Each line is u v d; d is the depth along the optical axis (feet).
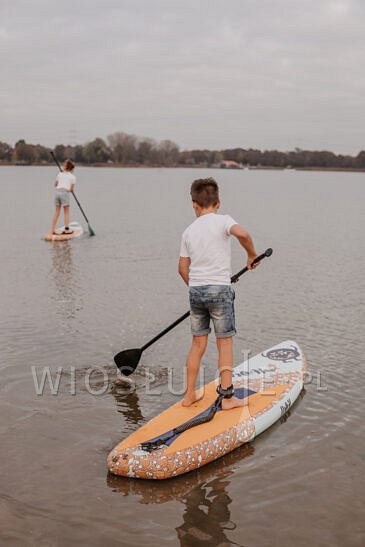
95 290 29.32
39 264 36.50
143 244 45.88
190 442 13.47
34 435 14.44
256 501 11.89
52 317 24.25
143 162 433.89
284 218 69.97
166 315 24.93
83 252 41.50
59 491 12.18
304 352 20.27
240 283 31.40
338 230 57.62
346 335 22.20
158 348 20.85
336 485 12.42
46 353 20.01
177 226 59.11
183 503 11.85
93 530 10.97
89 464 13.23
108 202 92.79
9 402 16.24
